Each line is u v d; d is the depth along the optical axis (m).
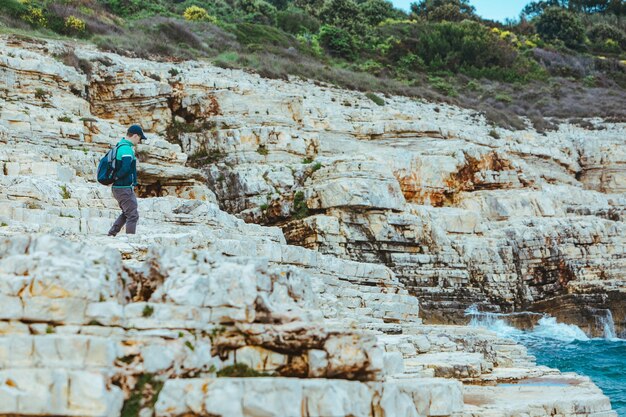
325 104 41.19
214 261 8.44
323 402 7.36
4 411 6.95
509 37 78.56
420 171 35.78
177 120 34.19
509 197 36.16
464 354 14.80
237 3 68.31
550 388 12.96
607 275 34.34
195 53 44.97
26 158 20.30
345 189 29.58
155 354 7.61
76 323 7.58
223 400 7.21
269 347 8.12
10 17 40.06
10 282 7.58
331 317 15.96
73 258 7.90
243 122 33.94
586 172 46.22
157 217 18.95
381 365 8.11
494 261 32.09
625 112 56.16
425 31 70.94
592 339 30.02
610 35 89.75
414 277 30.06
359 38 66.19
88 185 18.80
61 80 30.08
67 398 6.99
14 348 7.28
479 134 42.81
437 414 8.90
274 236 21.91
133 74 33.78
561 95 60.97
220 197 31.86
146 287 8.38
